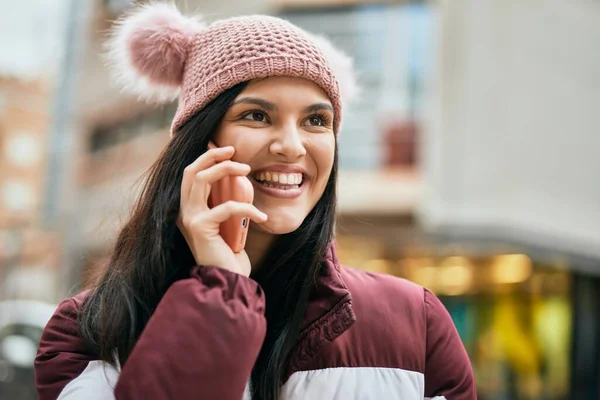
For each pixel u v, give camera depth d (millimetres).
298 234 1608
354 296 1604
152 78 1732
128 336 1479
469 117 6621
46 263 11805
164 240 1537
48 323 1607
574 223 7156
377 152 7379
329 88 1548
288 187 1536
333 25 7672
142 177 1712
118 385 1324
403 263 7824
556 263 7848
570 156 7141
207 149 1562
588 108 7277
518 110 6762
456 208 6605
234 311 1358
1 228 12812
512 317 8391
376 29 7594
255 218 1434
